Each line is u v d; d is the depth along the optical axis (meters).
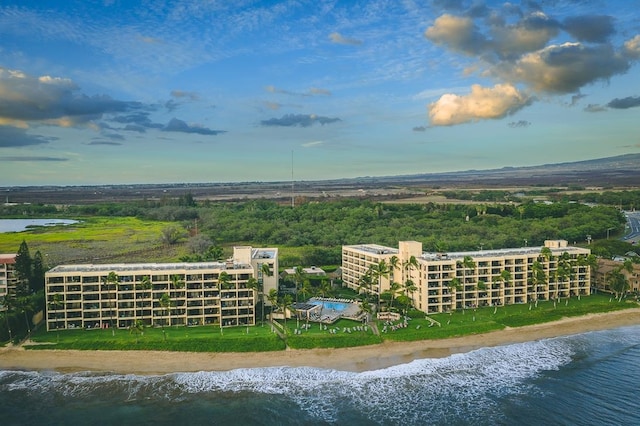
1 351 163.75
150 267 196.38
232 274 188.25
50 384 144.25
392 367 155.88
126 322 185.75
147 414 128.50
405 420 125.81
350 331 179.00
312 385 144.62
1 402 134.25
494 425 123.06
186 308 188.38
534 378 148.38
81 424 123.75
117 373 151.12
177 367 155.00
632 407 130.75
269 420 125.81
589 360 161.38
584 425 122.69
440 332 180.62
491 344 174.88
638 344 175.12
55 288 182.38
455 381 146.88
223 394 139.25
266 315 199.75
